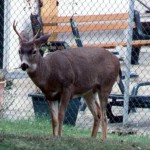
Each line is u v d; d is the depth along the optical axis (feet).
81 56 98.58
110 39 157.48
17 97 127.34
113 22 155.63
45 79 95.20
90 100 101.14
